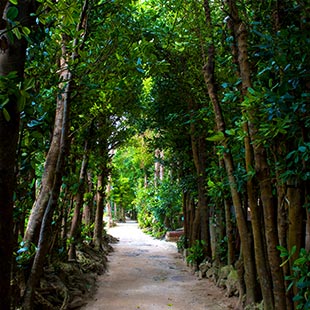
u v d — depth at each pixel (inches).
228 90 160.2
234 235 218.5
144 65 140.8
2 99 53.7
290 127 100.8
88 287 209.0
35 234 143.9
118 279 248.5
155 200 557.6
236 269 187.5
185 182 313.6
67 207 231.9
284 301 112.0
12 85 53.7
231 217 217.0
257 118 110.9
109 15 133.3
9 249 58.6
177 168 351.3
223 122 163.2
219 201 232.1
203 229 275.7
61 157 119.0
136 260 337.1
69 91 119.6
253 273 156.5
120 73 126.0
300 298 93.7
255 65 131.7
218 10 197.0
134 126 342.0
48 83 119.1
